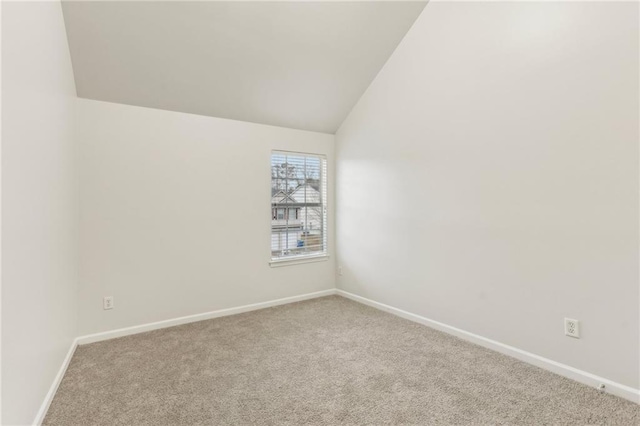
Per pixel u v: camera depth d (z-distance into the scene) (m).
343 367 2.30
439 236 2.96
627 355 1.87
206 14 2.54
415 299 3.22
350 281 4.08
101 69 2.65
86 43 2.46
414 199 3.20
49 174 1.89
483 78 2.57
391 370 2.25
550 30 2.16
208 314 3.37
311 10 2.76
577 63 2.04
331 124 4.11
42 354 1.74
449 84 2.84
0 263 1.22
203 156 3.34
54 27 2.04
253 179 3.66
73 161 2.61
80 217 2.74
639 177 1.81
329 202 4.26
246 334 2.93
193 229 3.29
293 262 3.96
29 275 1.54
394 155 3.41
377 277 3.67
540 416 1.73
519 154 2.35
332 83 3.52
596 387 1.98
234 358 2.46
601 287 1.96
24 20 1.50
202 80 3.03
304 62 3.19
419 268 3.16
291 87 3.41
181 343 2.74
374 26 3.05
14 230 1.36
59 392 2.00
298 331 2.99
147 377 2.18
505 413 1.76
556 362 2.17
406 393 1.97
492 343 2.54
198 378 2.16
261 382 2.11
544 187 2.21
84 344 2.73
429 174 3.04
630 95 1.83
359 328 3.06
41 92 1.75
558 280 2.16
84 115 2.76
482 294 2.62
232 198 3.52
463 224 2.75
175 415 1.78
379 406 1.84
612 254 1.92
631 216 1.84
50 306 1.90
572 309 2.09
